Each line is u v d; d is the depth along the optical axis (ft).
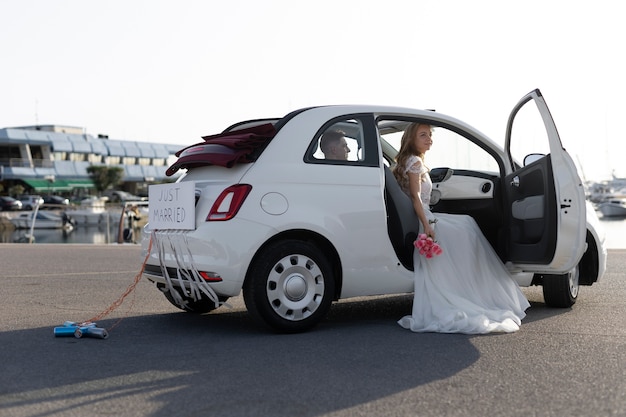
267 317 16.80
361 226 17.83
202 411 10.94
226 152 17.22
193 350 15.40
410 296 24.64
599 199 201.67
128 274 32.50
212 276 16.52
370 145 18.47
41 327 18.54
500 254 20.47
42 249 51.88
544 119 18.15
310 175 17.43
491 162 21.09
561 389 12.03
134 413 10.89
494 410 10.89
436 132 20.21
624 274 30.73
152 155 293.84
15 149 251.60
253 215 16.63
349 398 11.54
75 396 11.84
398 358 14.38
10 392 12.09
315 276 17.22
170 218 17.66
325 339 16.44
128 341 16.53
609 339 16.17
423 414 10.71
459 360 14.17
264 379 12.77
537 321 18.71
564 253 18.10
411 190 19.16
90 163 269.85
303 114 18.02
